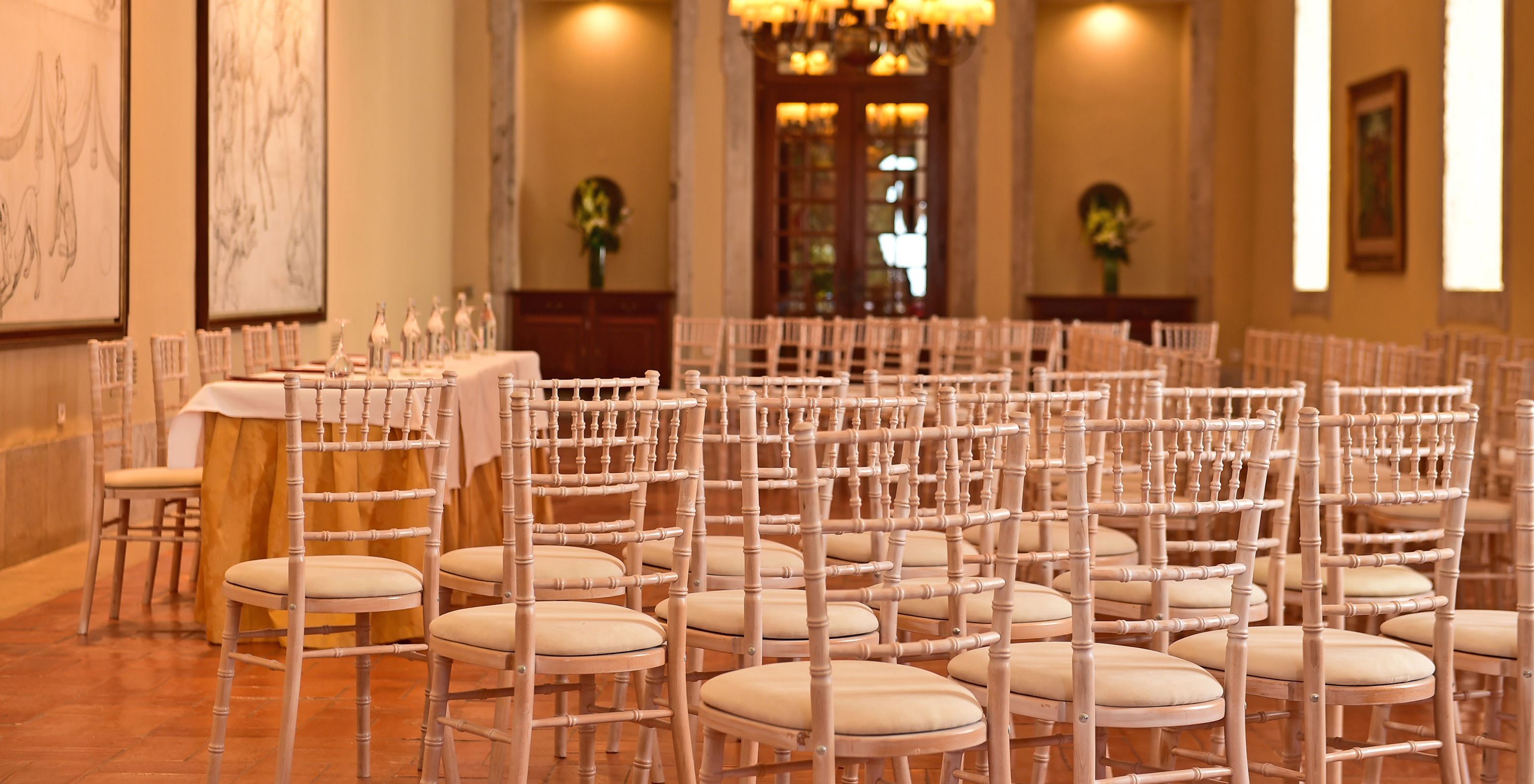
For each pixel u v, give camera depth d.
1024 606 3.22
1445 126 9.81
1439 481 5.04
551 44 14.16
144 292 7.35
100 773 3.51
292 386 3.22
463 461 5.22
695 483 3.02
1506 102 8.98
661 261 14.23
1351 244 11.45
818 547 2.29
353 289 10.70
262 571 3.36
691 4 13.36
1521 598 2.93
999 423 2.87
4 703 4.12
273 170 8.98
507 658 2.84
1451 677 2.94
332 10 10.11
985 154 13.57
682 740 2.96
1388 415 2.82
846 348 9.65
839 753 2.31
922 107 13.80
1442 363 6.35
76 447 6.71
